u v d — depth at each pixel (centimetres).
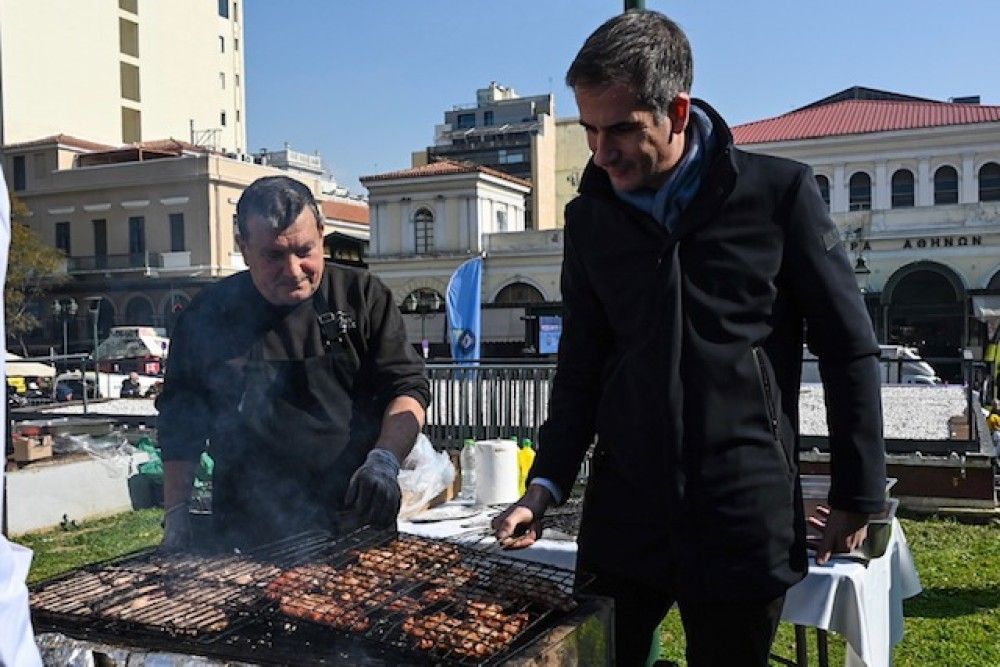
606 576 175
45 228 3750
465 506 332
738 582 157
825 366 164
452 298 1005
